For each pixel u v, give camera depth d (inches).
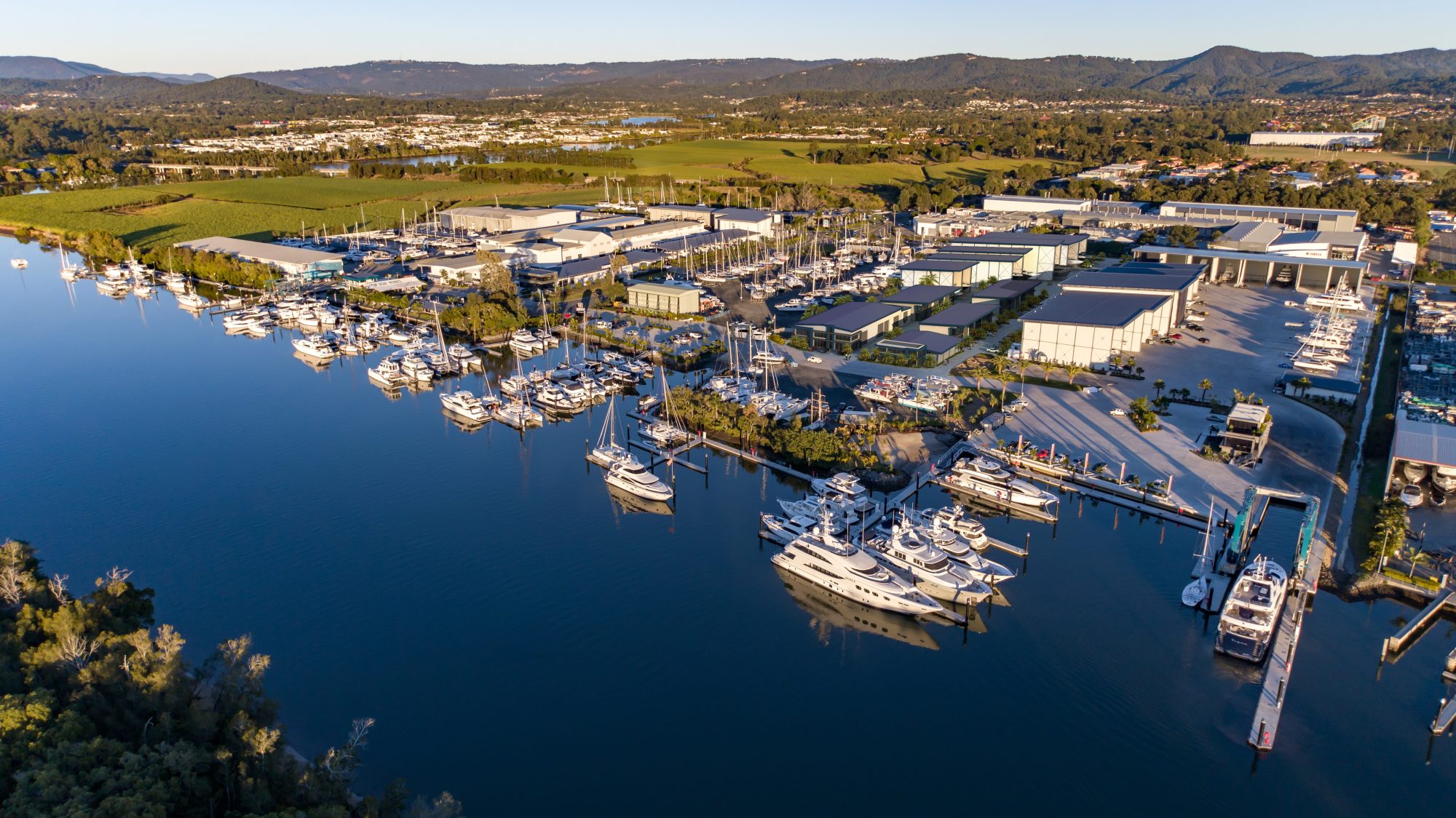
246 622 3415.4
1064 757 2672.2
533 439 5246.1
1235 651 3078.2
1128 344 6264.8
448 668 3127.5
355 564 3833.7
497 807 2506.2
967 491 4296.3
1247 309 7391.7
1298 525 3870.6
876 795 2529.5
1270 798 2502.5
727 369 6141.7
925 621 3398.1
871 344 6545.3
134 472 4817.9
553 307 7741.1
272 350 7135.8
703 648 3248.0
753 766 2652.6
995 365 5910.4
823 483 4318.4
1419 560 3528.5
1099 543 3850.9
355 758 2497.5
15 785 2162.9
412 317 7593.5
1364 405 5147.6
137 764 2178.9
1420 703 2859.3
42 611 2829.7
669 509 4320.9
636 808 2495.1
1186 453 4574.3
